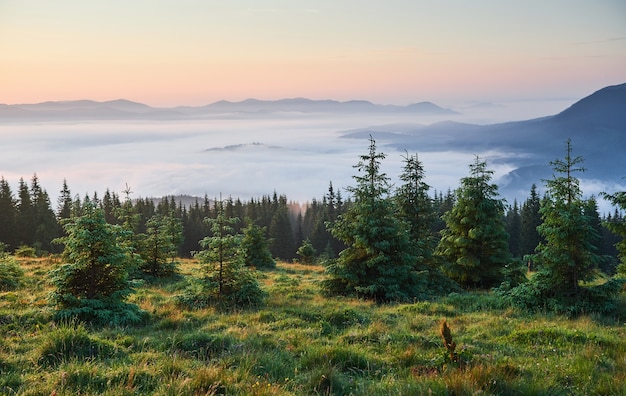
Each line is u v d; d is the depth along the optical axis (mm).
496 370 7406
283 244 82562
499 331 11914
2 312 12188
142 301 16422
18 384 7133
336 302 17188
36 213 71188
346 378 7777
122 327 12008
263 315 13898
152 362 8531
